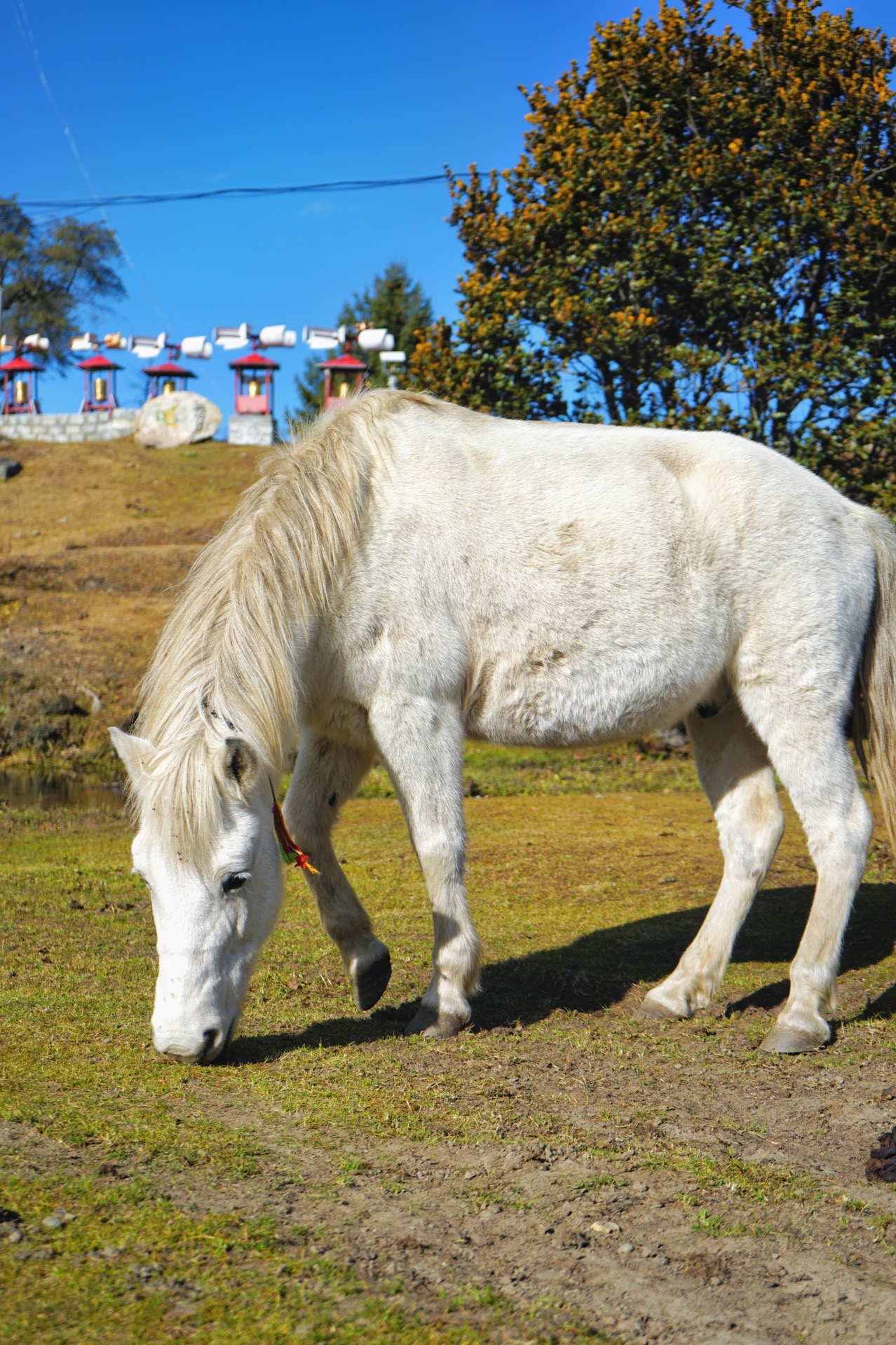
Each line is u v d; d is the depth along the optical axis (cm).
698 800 862
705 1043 344
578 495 360
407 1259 197
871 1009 379
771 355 916
